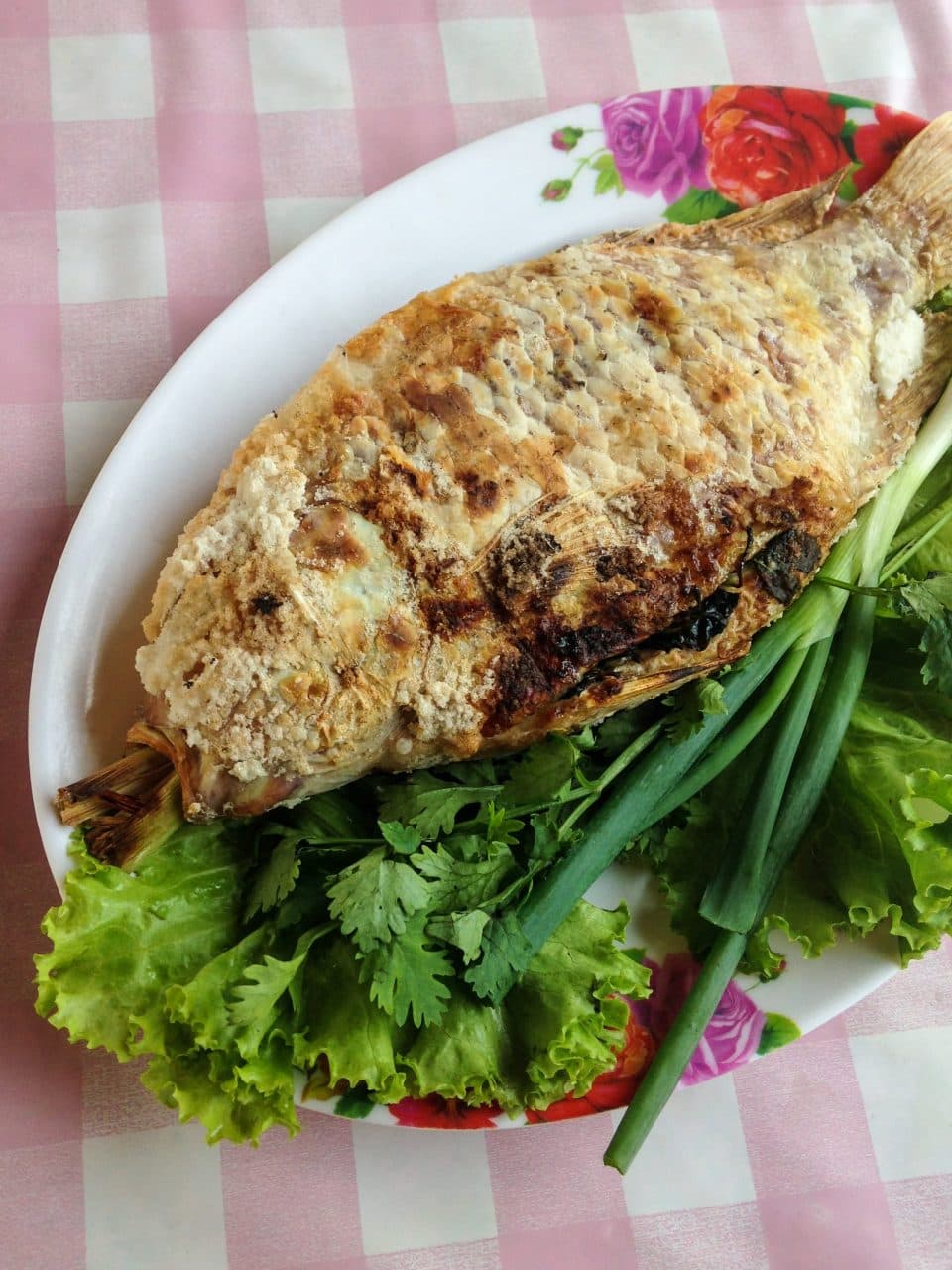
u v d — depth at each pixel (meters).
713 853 0.30
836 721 0.30
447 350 0.27
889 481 0.31
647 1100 0.27
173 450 0.31
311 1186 0.29
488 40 0.39
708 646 0.28
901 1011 0.32
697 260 0.30
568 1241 0.29
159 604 0.26
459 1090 0.26
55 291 0.35
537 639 0.26
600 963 0.28
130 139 0.37
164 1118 0.29
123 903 0.26
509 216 0.34
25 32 0.38
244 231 0.37
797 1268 0.30
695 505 0.27
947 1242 0.30
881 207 0.32
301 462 0.26
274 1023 0.26
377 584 0.25
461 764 0.28
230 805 0.26
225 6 0.38
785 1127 0.31
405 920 0.26
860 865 0.29
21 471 0.34
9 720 0.32
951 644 0.29
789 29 0.40
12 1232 0.28
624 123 0.35
